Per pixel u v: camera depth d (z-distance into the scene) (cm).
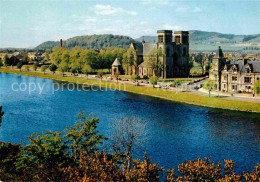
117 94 16250
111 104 13388
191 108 12469
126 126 7538
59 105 13150
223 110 11994
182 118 10769
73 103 13600
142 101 14138
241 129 9381
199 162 4641
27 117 10925
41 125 9888
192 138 8544
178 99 14288
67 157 4706
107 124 9681
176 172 6334
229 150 7638
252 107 11756
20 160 4466
